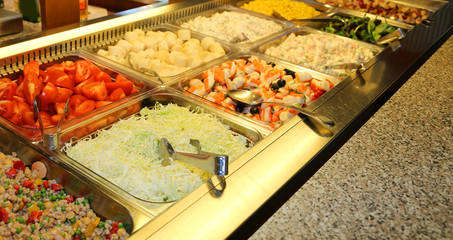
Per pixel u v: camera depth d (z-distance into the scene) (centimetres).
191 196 117
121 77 191
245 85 212
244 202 118
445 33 289
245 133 174
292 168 135
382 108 179
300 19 305
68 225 126
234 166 131
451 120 176
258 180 127
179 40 249
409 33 275
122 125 168
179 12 277
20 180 137
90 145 153
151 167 146
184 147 159
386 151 150
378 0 357
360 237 111
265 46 260
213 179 124
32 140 145
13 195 127
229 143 166
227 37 270
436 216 122
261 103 184
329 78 224
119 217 122
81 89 184
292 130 154
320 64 247
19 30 231
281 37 272
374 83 203
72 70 191
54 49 202
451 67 228
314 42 264
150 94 186
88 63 192
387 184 133
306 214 117
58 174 138
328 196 124
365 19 321
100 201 127
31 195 133
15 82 183
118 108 173
